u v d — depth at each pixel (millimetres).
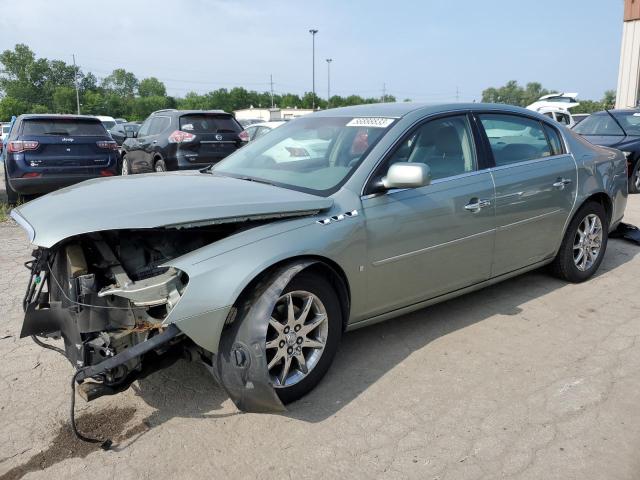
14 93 112375
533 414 3018
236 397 2912
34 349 3869
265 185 3480
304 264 2992
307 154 3879
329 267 3162
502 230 4160
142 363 2859
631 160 10117
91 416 3059
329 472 2592
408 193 3574
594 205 4953
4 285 5234
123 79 136625
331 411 3072
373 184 3428
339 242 3178
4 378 3473
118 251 3021
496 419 2980
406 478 2545
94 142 9797
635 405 3086
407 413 3047
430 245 3688
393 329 4082
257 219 2961
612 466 2598
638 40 18797
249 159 4207
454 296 4059
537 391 3244
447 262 3840
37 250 3418
